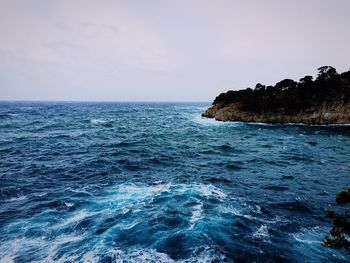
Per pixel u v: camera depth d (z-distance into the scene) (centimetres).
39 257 937
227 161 2581
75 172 2088
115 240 1054
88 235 1091
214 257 945
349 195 833
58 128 5303
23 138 3884
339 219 931
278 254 969
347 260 936
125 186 1739
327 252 985
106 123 6525
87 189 1670
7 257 934
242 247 1013
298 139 4047
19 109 12812
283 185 1814
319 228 1183
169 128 5512
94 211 1327
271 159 2675
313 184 1844
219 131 4988
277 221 1246
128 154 2848
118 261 919
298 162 2536
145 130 5147
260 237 1092
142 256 949
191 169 2255
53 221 1211
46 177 1942
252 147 3378
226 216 1287
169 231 1128
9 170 2131
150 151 3052
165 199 1504
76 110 12950
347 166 2367
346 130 4972
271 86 7500
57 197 1519
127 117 8762
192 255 956
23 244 1019
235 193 1636
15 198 1504
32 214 1285
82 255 951
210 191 1664
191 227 1162
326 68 6769
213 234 1104
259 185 1812
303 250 998
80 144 3469
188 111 12888
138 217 1260
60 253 962
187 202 1463
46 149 3077
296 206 1435
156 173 2102
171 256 951
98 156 2705
